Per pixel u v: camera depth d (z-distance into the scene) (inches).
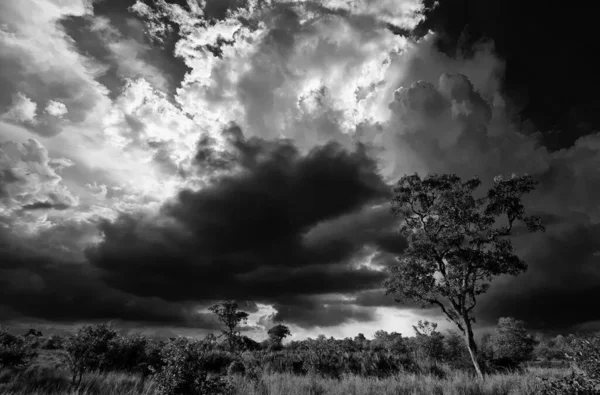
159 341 748.0
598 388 301.1
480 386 512.1
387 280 853.2
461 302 773.3
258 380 548.4
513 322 1107.3
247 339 1251.2
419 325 1011.9
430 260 816.9
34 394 445.7
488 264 750.5
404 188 884.6
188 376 347.9
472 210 800.3
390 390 496.1
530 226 786.8
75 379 514.9
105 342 542.9
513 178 792.3
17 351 552.1
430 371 808.9
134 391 454.9
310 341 916.0
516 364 1007.0
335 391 511.8
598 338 326.3
